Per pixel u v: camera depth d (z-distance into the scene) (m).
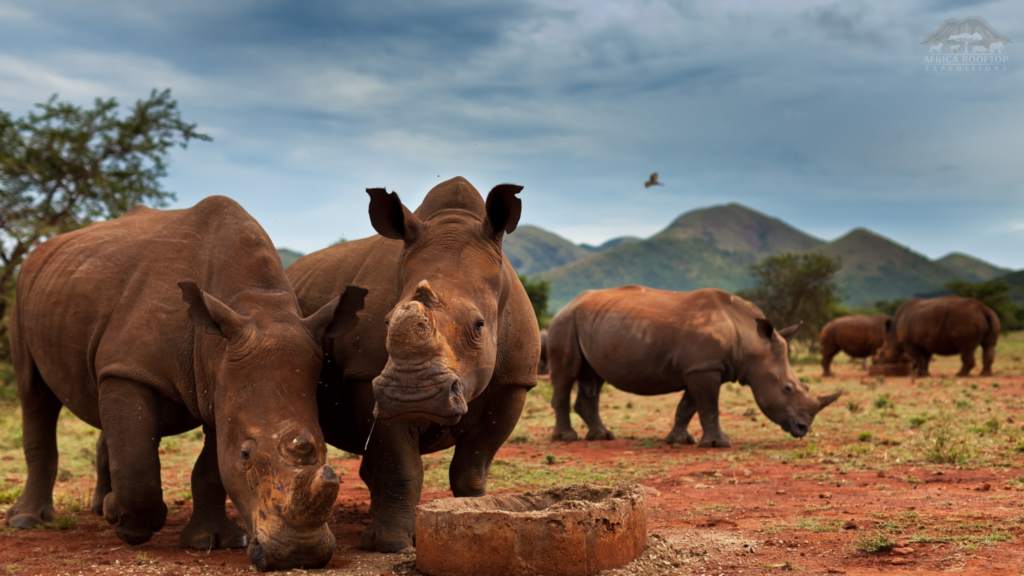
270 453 5.01
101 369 6.09
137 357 6.01
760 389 12.64
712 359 12.59
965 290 73.25
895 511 6.66
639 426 16.06
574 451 12.44
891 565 5.00
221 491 6.40
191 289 5.35
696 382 12.66
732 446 12.40
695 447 12.52
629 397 23.27
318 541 5.01
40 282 7.28
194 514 6.38
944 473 8.66
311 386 5.40
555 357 14.33
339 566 5.30
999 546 5.29
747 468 9.98
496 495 5.76
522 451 12.52
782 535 5.96
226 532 6.32
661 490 8.71
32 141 26.64
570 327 14.27
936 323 26.81
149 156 28.62
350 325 5.67
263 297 5.82
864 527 6.08
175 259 6.37
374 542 5.86
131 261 6.55
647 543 5.55
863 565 5.04
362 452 7.05
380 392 4.65
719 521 6.68
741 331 12.79
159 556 5.86
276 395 5.23
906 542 5.50
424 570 5.00
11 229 24.88
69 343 6.64
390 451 5.94
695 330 12.78
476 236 5.61
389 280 6.30
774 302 58.44
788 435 13.50
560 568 4.73
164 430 6.25
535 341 6.60
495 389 6.34
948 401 17.28
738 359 12.75
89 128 27.70
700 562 5.22
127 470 5.93
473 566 4.78
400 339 4.64
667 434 14.66
